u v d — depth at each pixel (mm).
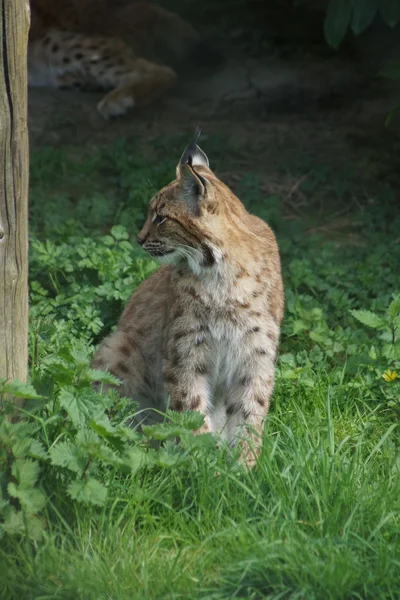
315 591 7203
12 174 7859
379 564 7379
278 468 8602
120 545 7648
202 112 20422
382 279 13703
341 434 9875
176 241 9617
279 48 22906
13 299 8156
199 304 9695
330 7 17000
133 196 16031
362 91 21156
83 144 18938
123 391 10523
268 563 7410
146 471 8430
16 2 7535
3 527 7430
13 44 7594
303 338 11914
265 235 10305
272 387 10070
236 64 22297
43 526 7707
